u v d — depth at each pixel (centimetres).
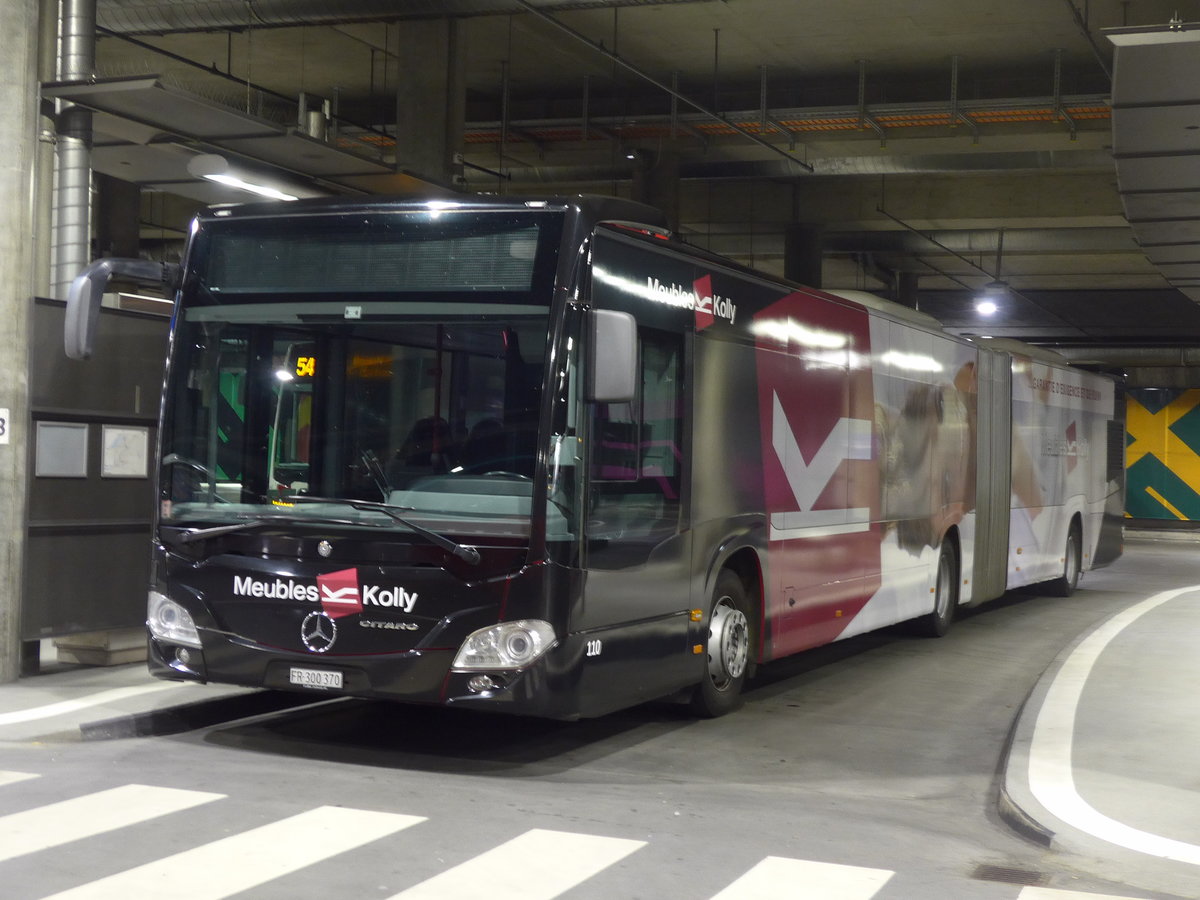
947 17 2312
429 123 2306
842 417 1225
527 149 2925
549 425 782
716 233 3659
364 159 1445
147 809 683
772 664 1362
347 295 825
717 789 805
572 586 790
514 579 775
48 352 1039
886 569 1347
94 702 933
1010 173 3300
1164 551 3738
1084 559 2181
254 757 826
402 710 1008
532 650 775
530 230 804
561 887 579
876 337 1316
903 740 993
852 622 1259
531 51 2592
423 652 784
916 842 694
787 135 2673
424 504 795
